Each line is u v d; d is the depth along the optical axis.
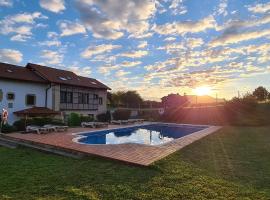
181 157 7.75
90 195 4.63
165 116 27.02
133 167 6.70
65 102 23.48
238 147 9.79
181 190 4.86
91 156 7.96
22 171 6.34
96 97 28.14
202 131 16.36
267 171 6.20
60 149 9.09
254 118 22.55
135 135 17.33
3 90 18.31
